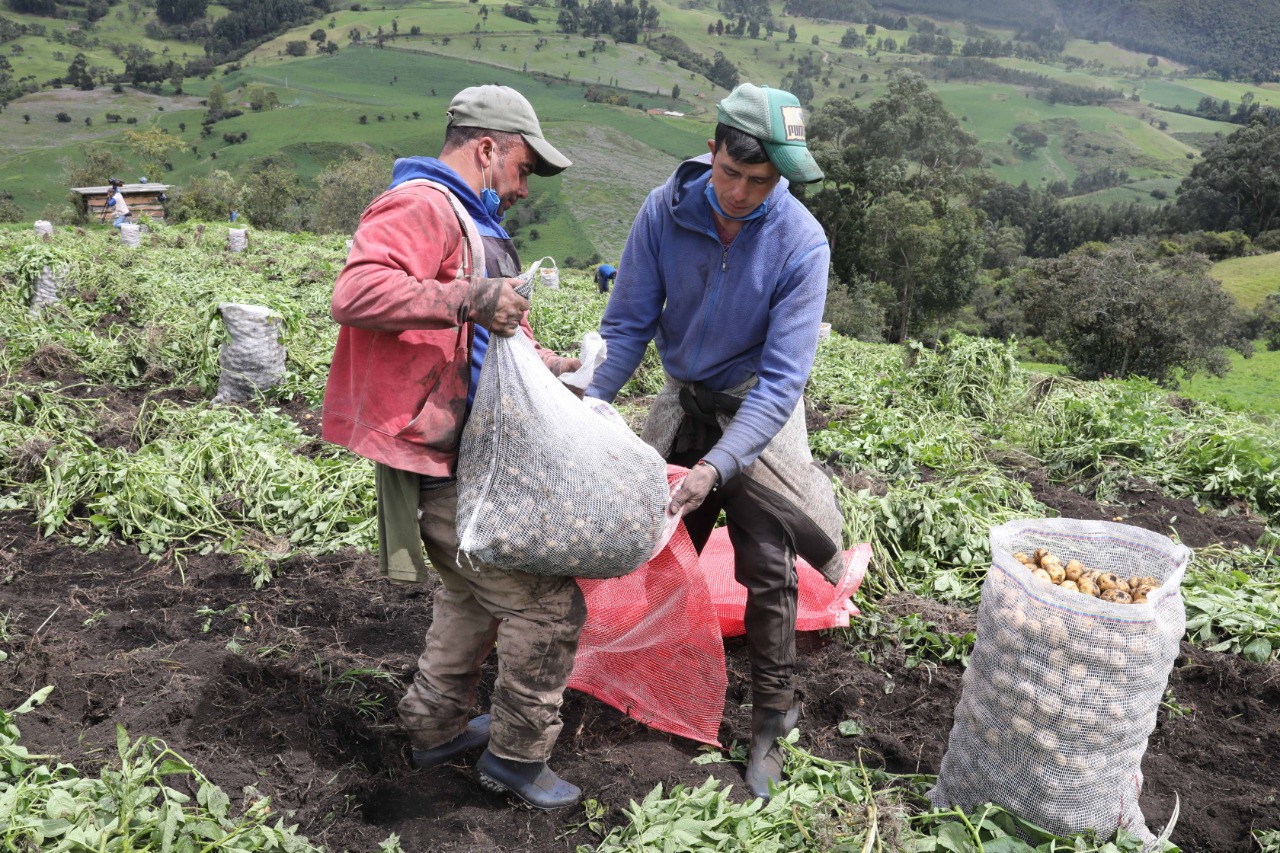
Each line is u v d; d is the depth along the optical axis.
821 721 3.32
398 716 2.90
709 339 2.76
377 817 2.64
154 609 3.79
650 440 3.05
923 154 60.22
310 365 7.82
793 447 2.85
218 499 4.85
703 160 2.66
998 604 2.45
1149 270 38.97
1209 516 5.75
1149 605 2.28
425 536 2.48
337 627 3.70
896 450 6.30
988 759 2.53
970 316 66.31
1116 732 2.34
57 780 2.51
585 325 11.48
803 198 56.06
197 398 7.42
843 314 46.69
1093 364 39.25
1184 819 2.86
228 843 2.25
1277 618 3.96
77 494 4.72
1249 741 3.31
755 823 2.46
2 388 6.64
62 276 9.97
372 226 2.15
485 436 2.27
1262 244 90.69
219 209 52.72
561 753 2.95
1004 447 6.77
